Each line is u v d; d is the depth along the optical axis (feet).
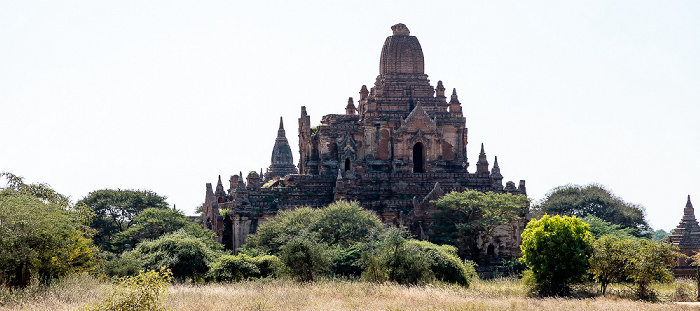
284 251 334.03
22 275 263.08
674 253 319.68
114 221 524.93
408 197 486.79
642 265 313.12
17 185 293.02
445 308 241.96
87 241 303.89
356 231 404.98
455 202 451.94
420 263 329.31
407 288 301.02
